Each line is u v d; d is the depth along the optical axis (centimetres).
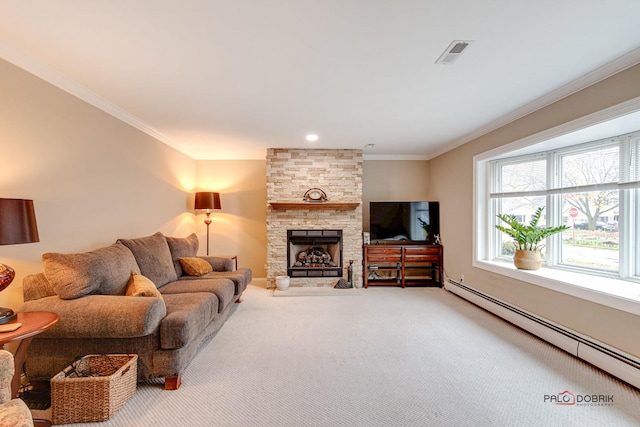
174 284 313
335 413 182
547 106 288
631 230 265
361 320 344
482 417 177
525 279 316
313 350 266
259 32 182
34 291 206
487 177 410
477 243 411
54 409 172
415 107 311
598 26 177
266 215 524
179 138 429
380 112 326
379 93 275
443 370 231
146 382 215
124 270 251
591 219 298
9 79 203
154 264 304
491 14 166
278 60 216
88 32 181
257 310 381
